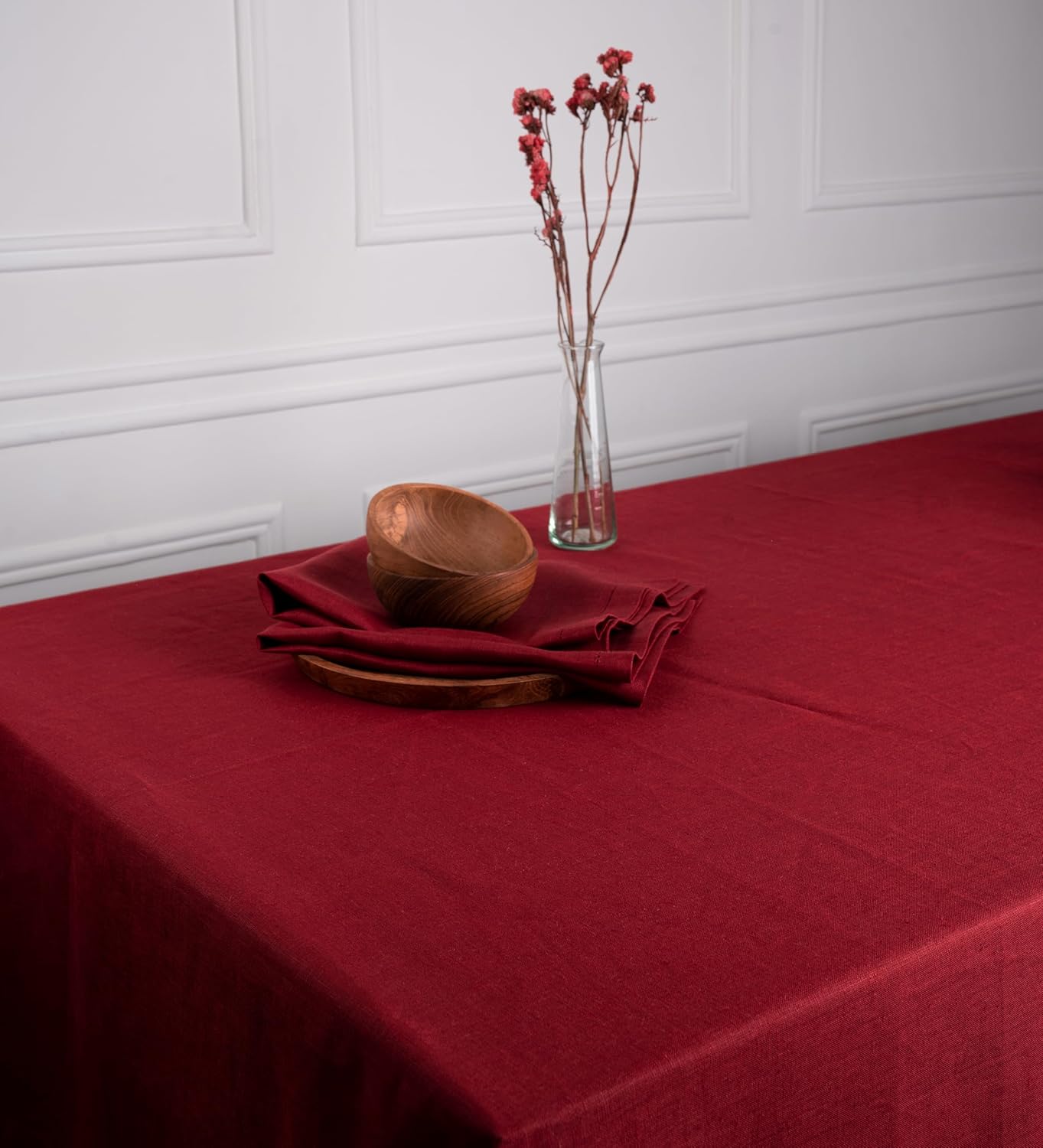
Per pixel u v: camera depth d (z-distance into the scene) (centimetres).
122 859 102
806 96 289
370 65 231
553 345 265
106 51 207
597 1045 75
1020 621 144
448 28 239
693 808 103
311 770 111
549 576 144
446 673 124
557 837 99
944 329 329
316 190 231
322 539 247
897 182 311
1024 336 346
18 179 204
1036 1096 93
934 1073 86
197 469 230
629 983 81
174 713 124
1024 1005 90
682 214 275
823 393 311
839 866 94
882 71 302
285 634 130
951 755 111
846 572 163
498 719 121
